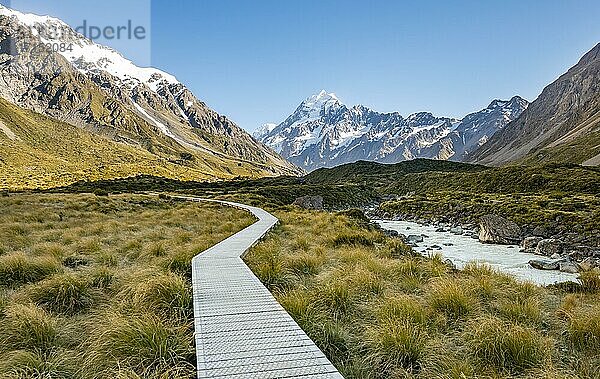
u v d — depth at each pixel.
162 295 7.97
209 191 84.88
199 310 7.32
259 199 55.72
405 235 36.28
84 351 6.14
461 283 9.62
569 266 20.70
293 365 5.24
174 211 31.55
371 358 6.19
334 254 14.21
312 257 12.30
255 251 13.96
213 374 4.98
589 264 21.11
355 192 93.75
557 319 8.32
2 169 141.62
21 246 14.80
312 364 5.27
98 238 16.64
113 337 6.07
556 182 76.12
